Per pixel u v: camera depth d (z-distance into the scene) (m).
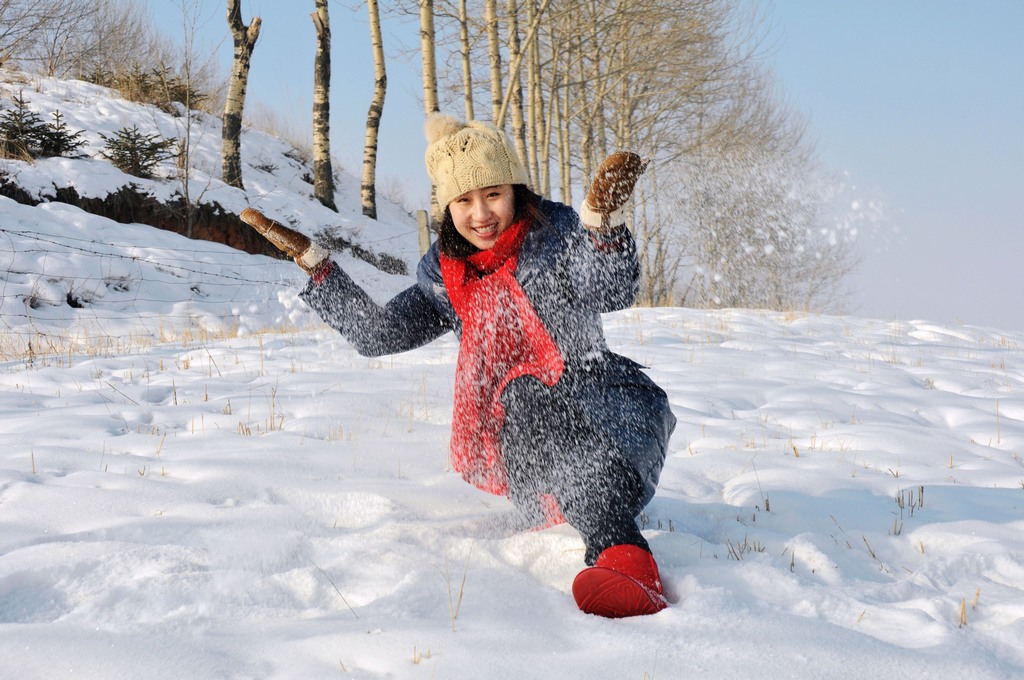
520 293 2.56
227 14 18.23
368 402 5.25
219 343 8.88
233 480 3.58
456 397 2.79
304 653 2.08
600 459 2.58
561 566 2.71
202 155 19.36
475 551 2.84
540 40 23.50
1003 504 3.50
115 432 4.76
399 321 2.81
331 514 3.28
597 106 24.72
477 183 2.44
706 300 12.29
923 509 3.46
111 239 14.04
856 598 2.46
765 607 2.34
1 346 9.70
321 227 17.91
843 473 3.94
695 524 3.30
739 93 22.77
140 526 3.02
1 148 14.89
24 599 2.50
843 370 7.06
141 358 7.78
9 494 3.44
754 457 4.24
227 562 2.76
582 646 2.12
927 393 6.28
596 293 2.42
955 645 2.08
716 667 1.97
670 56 24.09
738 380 6.46
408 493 3.40
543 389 2.60
